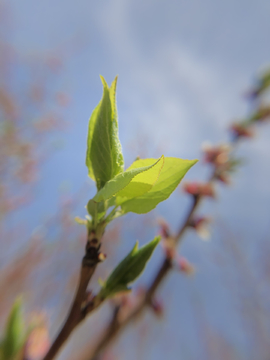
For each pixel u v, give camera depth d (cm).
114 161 6
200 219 15
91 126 7
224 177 16
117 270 7
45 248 20
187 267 14
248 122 17
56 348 6
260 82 18
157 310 13
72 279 19
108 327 13
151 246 7
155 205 6
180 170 6
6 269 18
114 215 7
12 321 8
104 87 6
